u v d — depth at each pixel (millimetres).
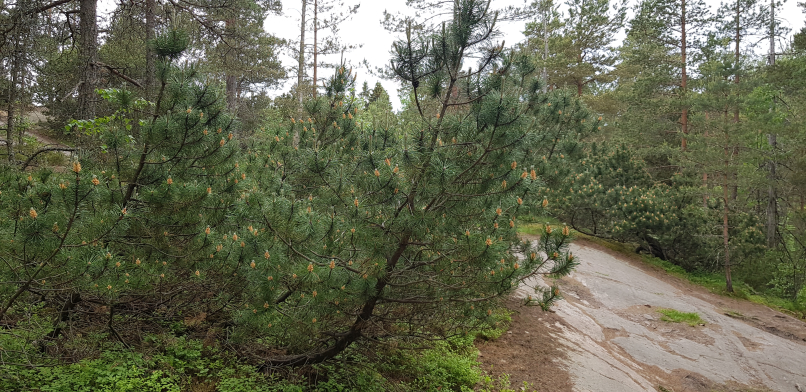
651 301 12562
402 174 4664
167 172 5039
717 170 15352
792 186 19641
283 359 5504
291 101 23312
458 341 7672
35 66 9844
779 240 19703
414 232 4895
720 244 16547
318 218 4684
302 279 4441
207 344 5609
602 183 18531
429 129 5215
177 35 4859
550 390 6742
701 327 11016
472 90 5426
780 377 8906
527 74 6824
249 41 15453
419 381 6168
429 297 5391
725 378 8602
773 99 19828
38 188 4008
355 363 6059
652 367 8742
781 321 12812
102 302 5031
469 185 4902
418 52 5191
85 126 6258
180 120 4695
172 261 4988
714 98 15250
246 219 5016
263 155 6949
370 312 5320
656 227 16203
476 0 4914
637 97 22594
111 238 4336
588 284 12922
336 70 7281
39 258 4062
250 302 4883
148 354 5082
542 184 4855
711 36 21734
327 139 7277
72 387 4156
